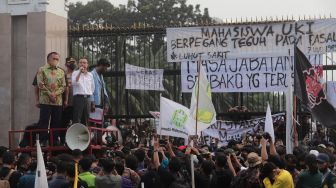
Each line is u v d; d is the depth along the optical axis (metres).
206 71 21.48
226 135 20.98
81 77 16.66
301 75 15.70
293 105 17.09
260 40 21.25
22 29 19.84
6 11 19.88
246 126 20.88
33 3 19.67
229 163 13.11
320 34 20.95
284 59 21.19
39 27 19.56
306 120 20.61
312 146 16.55
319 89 15.61
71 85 17.06
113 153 15.24
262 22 21.19
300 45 21.06
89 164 12.49
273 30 21.20
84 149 15.39
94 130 16.16
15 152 15.97
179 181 12.59
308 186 12.67
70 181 11.84
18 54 19.80
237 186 12.16
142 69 21.14
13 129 19.66
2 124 19.66
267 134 14.03
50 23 19.77
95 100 17.55
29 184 12.56
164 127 15.36
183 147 16.23
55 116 16.50
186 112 15.22
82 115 16.77
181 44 21.44
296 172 13.30
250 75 21.36
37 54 19.53
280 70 21.20
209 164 13.09
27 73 19.59
